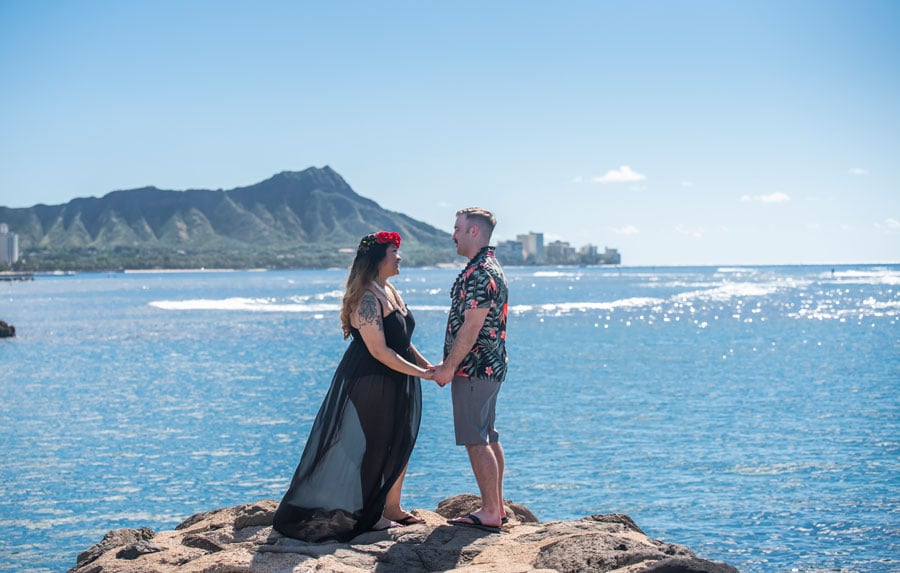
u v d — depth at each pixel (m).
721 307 89.19
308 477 6.12
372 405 6.18
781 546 12.91
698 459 18.66
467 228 6.12
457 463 18.25
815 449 19.53
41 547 13.21
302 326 63.59
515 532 6.07
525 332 57.69
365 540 6.03
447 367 5.96
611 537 5.38
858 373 34.38
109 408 26.44
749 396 28.03
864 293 124.44
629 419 23.67
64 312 89.00
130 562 5.79
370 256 6.20
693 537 13.41
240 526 6.55
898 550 12.66
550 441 20.67
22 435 22.11
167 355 43.47
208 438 21.41
